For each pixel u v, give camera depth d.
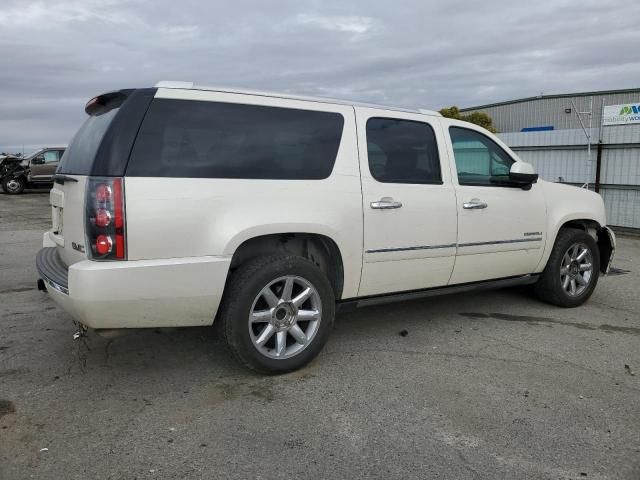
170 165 3.46
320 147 4.09
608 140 12.77
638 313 5.64
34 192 25.47
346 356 4.33
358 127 4.30
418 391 3.70
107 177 3.29
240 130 3.78
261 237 3.93
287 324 3.91
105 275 3.24
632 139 12.32
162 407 3.46
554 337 4.84
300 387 3.76
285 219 3.77
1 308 5.65
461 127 4.99
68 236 3.65
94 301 3.25
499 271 5.20
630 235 12.09
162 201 3.38
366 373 4.00
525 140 14.58
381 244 4.30
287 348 3.98
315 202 3.95
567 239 5.62
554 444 3.05
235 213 3.61
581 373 4.03
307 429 3.19
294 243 4.18
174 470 2.78
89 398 3.57
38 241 10.80
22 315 5.39
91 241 3.29
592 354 4.43
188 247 3.47
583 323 5.26
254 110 3.87
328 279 4.30
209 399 3.57
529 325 5.18
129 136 3.39
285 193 3.83
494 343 4.66
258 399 3.57
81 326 3.88
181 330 4.86
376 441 3.06
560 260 5.60
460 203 4.75
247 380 3.86
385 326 5.10
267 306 3.85
